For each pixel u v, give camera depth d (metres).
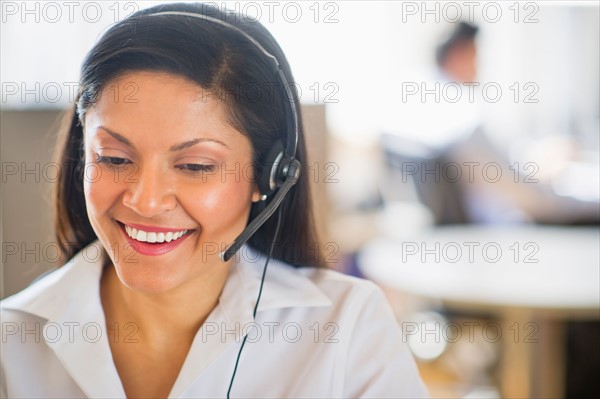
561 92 4.87
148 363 1.09
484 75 4.70
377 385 1.14
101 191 0.96
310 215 1.21
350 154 4.04
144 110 0.93
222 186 0.98
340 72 3.96
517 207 3.21
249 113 1.00
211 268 1.04
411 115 3.30
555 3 4.78
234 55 0.98
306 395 1.08
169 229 0.97
